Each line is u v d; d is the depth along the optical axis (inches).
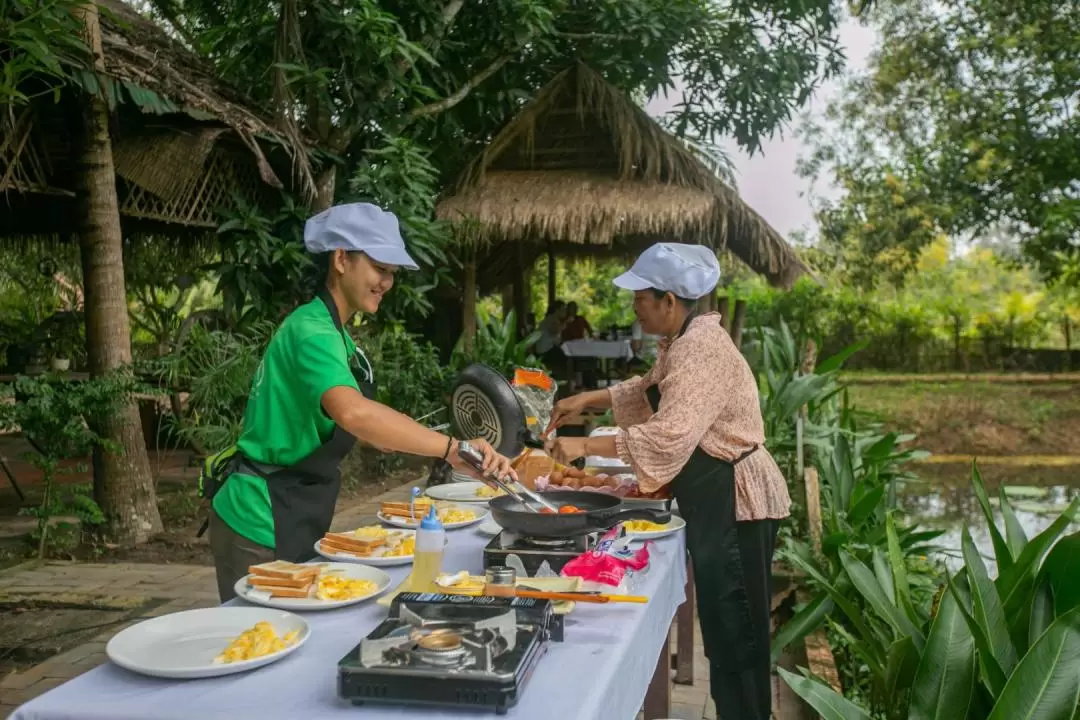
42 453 243.6
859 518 192.9
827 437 217.0
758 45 426.9
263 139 256.1
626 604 76.4
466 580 76.4
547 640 65.5
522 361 343.0
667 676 121.0
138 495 227.1
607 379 520.4
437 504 112.8
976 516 477.1
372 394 100.0
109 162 219.1
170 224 359.3
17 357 346.3
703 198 347.3
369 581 79.8
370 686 55.3
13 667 148.6
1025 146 823.7
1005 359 884.0
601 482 115.0
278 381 90.7
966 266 1456.7
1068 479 606.9
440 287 412.2
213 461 95.4
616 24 376.2
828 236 993.5
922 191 909.2
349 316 95.4
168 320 414.9
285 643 64.1
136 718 54.1
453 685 54.7
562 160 384.2
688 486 112.9
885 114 948.0
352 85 285.3
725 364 109.1
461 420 121.0
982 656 89.7
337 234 90.2
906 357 892.0
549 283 526.6
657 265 112.9
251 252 265.6
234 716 54.1
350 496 293.6
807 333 241.0
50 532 218.2
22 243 368.2
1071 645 78.7
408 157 293.1
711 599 113.0
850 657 162.9
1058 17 808.9
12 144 211.8
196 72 259.1
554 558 82.5
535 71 399.2
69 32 170.4
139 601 179.3
